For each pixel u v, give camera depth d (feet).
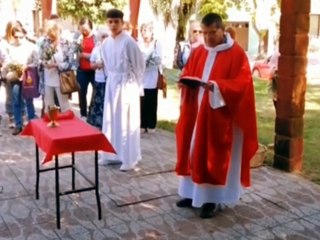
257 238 12.69
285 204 14.90
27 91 23.45
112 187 16.38
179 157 14.10
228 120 13.23
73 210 14.40
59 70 23.47
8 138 23.12
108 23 17.80
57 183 13.04
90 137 12.71
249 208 14.58
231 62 13.20
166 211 14.37
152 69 23.91
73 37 27.35
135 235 12.81
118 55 17.67
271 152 20.79
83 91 27.22
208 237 12.71
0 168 18.49
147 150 21.26
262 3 69.97
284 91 17.78
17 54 23.25
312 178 17.48
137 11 27.81
